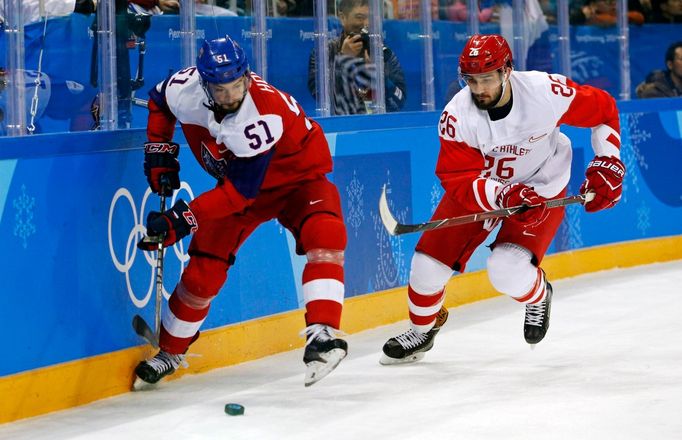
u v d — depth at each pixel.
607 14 27.17
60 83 16.11
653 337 18.53
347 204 20.52
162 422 13.79
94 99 16.64
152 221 14.38
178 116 15.09
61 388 14.73
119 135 15.87
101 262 15.52
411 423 13.27
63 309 14.85
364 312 20.73
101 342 15.49
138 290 16.27
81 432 13.41
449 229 16.31
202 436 13.02
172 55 17.88
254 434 13.04
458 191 15.42
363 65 21.45
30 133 15.73
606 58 27.31
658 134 27.78
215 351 17.45
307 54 20.33
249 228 15.52
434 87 23.19
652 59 29.38
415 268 16.52
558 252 25.75
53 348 14.70
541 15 25.52
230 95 13.75
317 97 20.58
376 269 21.20
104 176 15.58
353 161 20.67
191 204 14.40
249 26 19.27
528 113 15.31
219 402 14.86
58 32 15.98
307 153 15.17
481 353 17.88
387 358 17.14
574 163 25.97
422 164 22.42
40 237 14.48
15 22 15.12
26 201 14.27
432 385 15.53
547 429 12.68
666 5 29.53
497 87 14.87
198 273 15.26
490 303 23.11
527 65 25.27
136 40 17.19
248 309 18.33
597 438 12.21
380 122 21.33
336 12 20.81
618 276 25.81
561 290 24.09
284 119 14.56
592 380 15.32
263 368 17.44
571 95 15.66
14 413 14.09
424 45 22.78
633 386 14.83
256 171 14.23
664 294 23.12
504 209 15.09
